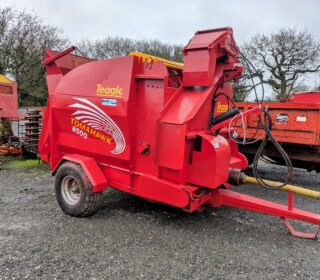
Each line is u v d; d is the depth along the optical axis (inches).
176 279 103.9
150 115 133.6
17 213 158.7
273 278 105.7
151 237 133.5
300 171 278.1
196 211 163.9
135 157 142.2
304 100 287.3
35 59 792.3
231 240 132.7
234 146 171.2
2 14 759.7
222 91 147.0
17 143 309.6
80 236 132.8
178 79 146.3
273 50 848.9
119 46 1146.0
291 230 138.2
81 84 154.0
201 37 132.6
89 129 153.6
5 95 310.7
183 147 122.7
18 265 109.3
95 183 145.3
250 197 143.9
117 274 105.7
